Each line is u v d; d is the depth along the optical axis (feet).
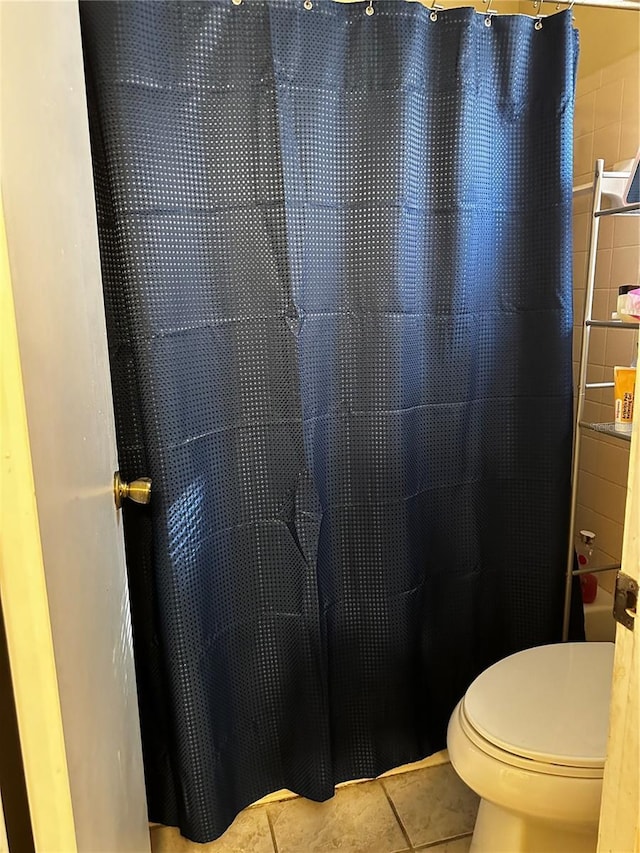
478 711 3.89
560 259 4.82
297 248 4.20
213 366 4.25
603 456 6.08
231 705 4.74
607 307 5.93
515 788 3.53
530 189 4.83
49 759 1.91
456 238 4.62
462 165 4.50
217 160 4.00
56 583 2.00
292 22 3.95
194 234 4.03
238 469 4.48
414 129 4.30
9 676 1.90
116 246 3.88
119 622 3.26
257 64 3.93
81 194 2.84
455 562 5.27
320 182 4.22
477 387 5.03
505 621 5.51
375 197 4.30
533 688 4.08
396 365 4.54
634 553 2.02
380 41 4.13
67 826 1.98
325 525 4.75
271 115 4.00
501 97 4.62
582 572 5.54
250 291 4.23
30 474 1.75
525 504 5.26
